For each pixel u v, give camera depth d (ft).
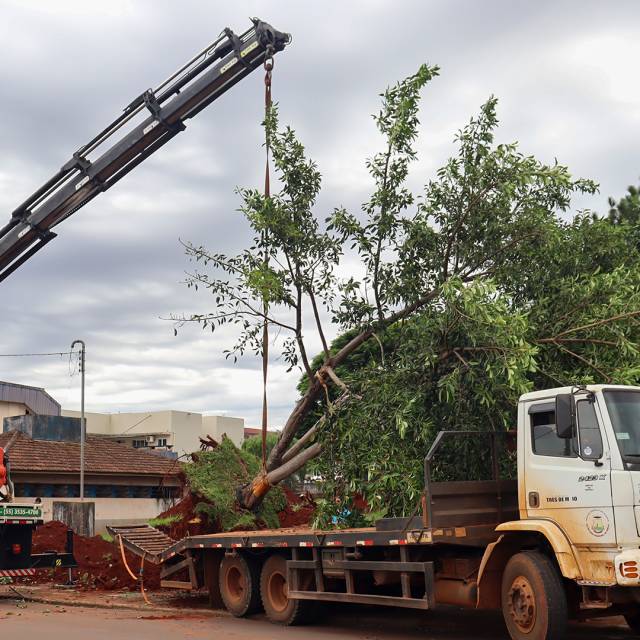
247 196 46.83
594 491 27.68
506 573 29.73
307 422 56.03
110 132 58.39
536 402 30.45
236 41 54.39
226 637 33.86
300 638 33.63
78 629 36.35
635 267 40.52
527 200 42.65
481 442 35.09
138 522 105.91
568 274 42.86
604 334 38.40
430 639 33.42
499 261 43.27
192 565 45.85
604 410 27.86
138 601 48.44
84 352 97.91
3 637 33.76
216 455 56.90
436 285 44.24
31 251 61.62
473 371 36.55
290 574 38.29
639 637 32.73
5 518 51.93
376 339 43.86
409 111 44.83
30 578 60.59
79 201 59.41
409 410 37.35
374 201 44.83
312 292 46.75
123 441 214.28
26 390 133.08
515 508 33.27
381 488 36.91
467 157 43.42
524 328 35.19
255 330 46.73
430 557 33.24
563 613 28.04
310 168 48.26
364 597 34.53
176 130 57.41
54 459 98.68
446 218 43.93
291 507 58.08
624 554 26.25
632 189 59.16
